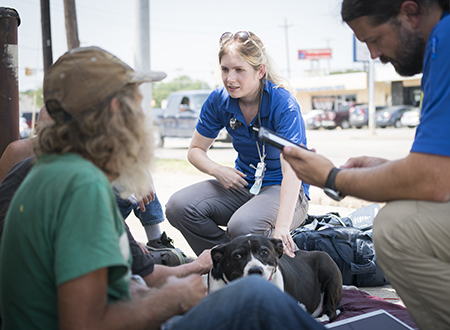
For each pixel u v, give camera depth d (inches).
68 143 60.2
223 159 535.8
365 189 72.4
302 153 78.0
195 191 145.4
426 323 72.8
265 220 130.9
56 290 56.1
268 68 138.6
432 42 67.9
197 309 57.6
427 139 66.6
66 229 53.7
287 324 55.4
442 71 65.9
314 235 145.7
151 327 59.8
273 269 112.6
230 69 131.1
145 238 191.2
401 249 71.0
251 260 108.8
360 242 143.9
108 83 59.9
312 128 1309.1
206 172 145.4
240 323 55.7
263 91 136.4
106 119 59.7
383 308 119.7
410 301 73.6
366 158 84.8
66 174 56.3
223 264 114.4
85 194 54.7
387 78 1637.6
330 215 162.7
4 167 115.7
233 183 139.9
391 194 70.9
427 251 69.8
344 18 77.4
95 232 53.9
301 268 127.2
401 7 71.6
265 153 140.3
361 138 864.9
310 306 124.3
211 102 148.3
